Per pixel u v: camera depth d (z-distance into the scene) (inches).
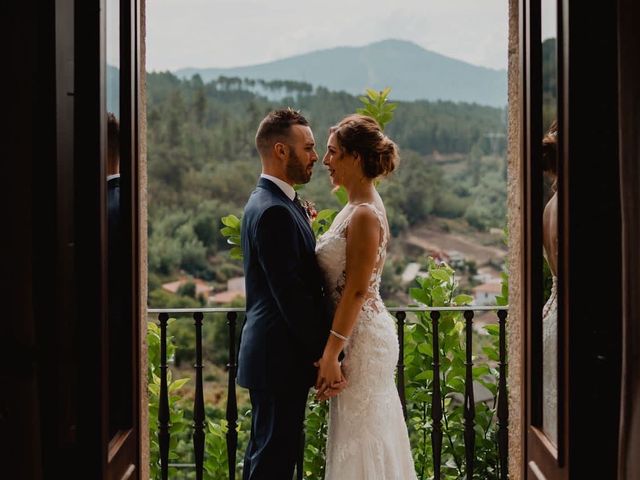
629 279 82.1
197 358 153.5
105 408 91.7
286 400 133.3
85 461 89.8
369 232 130.7
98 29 87.8
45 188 84.7
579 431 92.3
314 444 162.7
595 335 91.9
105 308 91.7
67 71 87.2
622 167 82.5
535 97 105.2
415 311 156.9
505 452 157.9
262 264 129.9
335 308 134.0
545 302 104.7
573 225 91.2
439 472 157.9
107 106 94.3
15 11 84.2
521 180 111.3
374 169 134.0
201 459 155.0
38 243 85.5
